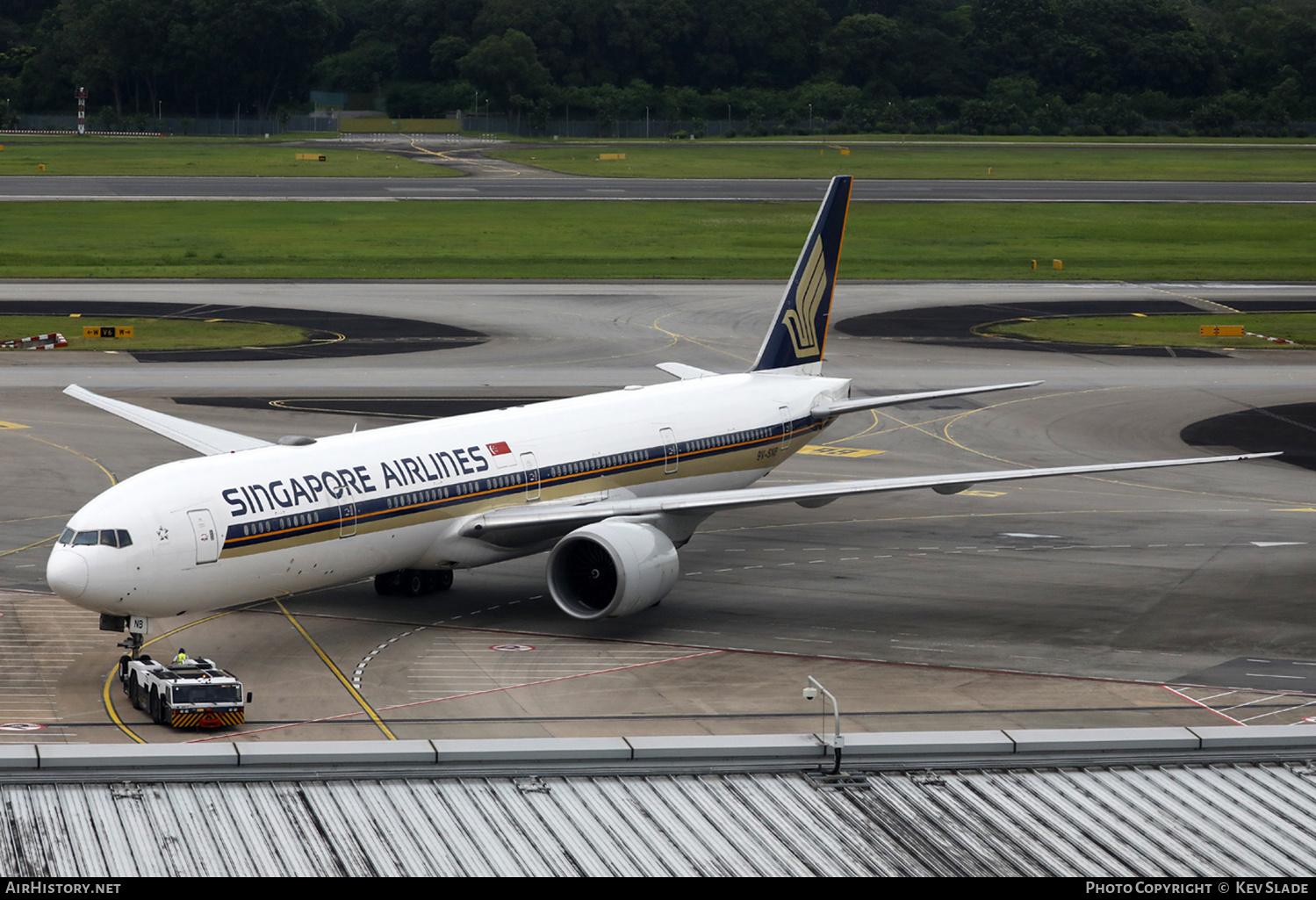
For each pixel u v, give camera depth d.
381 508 142.00
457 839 72.25
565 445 161.00
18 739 115.81
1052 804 77.75
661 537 148.38
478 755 80.25
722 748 82.12
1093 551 188.62
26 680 131.75
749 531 198.25
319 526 136.75
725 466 179.00
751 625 154.12
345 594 163.38
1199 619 158.25
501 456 154.75
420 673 136.25
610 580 148.50
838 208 195.25
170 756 78.12
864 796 78.06
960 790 79.06
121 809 73.50
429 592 163.62
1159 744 84.44
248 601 135.38
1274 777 81.56
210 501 130.12
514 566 176.75
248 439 170.75
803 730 122.25
